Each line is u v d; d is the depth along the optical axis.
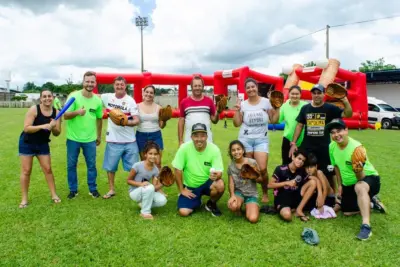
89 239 3.81
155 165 4.84
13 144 10.60
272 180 4.72
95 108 5.31
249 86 5.02
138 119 5.32
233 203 4.42
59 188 5.88
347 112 4.96
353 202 4.52
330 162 4.98
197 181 4.65
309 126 5.01
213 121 5.41
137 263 3.32
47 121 4.91
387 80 27.80
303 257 3.45
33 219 4.39
